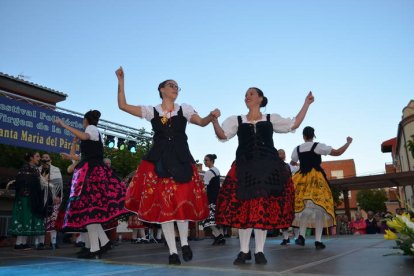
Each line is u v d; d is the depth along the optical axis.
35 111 9.09
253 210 2.94
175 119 3.24
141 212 3.05
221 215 3.12
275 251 4.26
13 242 8.48
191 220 3.02
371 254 3.52
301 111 3.46
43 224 6.07
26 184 6.00
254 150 3.13
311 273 2.31
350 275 2.21
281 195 3.08
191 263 3.03
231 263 3.00
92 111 4.25
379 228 14.02
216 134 3.36
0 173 8.57
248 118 3.39
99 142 4.02
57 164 10.30
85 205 3.69
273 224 2.94
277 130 3.39
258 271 2.43
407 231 2.89
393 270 2.40
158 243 7.61
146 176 3.13
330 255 3.58
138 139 11.59
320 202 4.63
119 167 11.98
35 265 3.10
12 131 8.62
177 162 3.08
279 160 3.20
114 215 3.75
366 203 37.56
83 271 2.64
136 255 4.12
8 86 11.59
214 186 7.17
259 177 3.01
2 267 2.96
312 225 4.79
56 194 6.50
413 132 24.34
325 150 4.80
